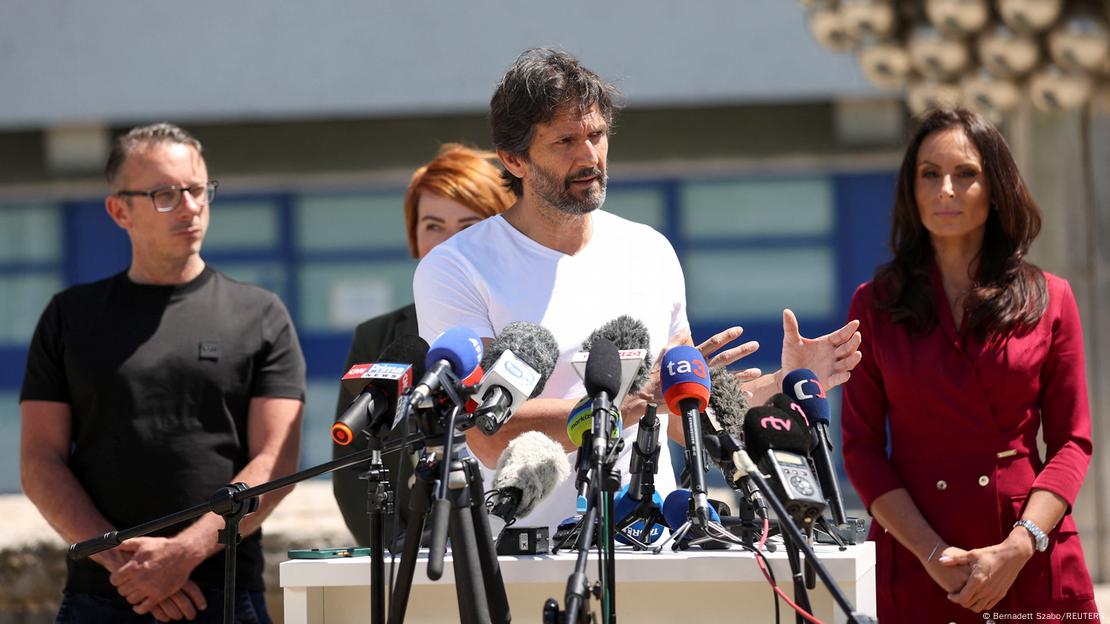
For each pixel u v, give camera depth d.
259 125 18.58
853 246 18.31
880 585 4.74
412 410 3.36
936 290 4.86
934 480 4.70
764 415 3.48
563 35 17.33
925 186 4.89
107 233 18.78
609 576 3.31
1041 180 10.24
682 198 18.52
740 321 18.58
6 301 18.92
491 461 4.30
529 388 3.53
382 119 18.45
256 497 3.71
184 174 5.36
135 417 5.18
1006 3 7.85
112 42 17.64
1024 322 4.70
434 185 5.72
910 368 4.74
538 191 4.35
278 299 5.55
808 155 18.20
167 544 5.01
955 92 8.52
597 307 4.43
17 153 18.48
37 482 5.18
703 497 3.34
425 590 3.90
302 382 5.50
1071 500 4.57
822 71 17.28
